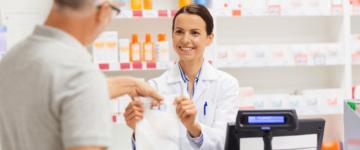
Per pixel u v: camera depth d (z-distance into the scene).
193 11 2.14
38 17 3.17
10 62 1.15
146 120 1.65
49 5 3.23
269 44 3.30
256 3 3.13
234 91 2.30
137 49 3.04
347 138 1.59
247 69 3.63
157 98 1.65
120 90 1.58
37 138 1.08
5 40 3.00
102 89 1.08
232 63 3.16
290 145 1.47
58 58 1.06
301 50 3.26
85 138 1.01
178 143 1.66
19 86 1.11
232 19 3.57
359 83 3.77
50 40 1.11
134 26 3.43
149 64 3.02
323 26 3.68
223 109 2.24
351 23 3.71
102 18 1.17
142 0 3.10
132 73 3.48
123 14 2.95
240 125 1.36
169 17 3.17
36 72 1.08
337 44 3.32
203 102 2.26
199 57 2.26
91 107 1.03
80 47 1.12
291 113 1.36
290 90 3.69
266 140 1.39
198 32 2.15
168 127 1.65
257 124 1.36
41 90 1.06
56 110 1.05
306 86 3.71
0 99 1.17
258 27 3.61
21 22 3.13
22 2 3.21
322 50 3.29
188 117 1.69
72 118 1.02
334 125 3.65
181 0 3.12
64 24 1.12
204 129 1.87
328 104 3.34
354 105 1.54
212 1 3.08
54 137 1.08
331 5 3.25
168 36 3.48
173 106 1.68
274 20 3.62
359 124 1.51
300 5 3.19
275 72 3.67
